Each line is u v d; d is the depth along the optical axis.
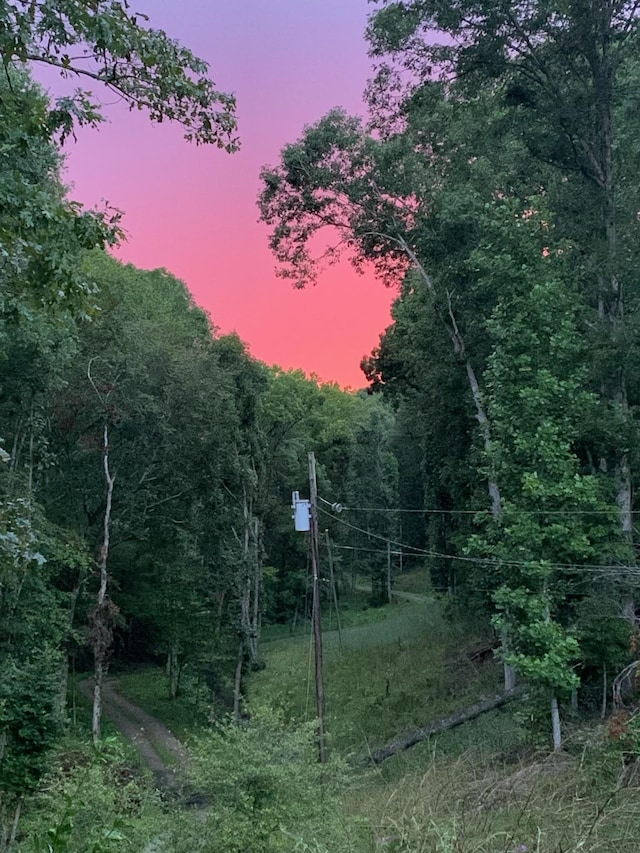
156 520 29.41
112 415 24.88
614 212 17.92
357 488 58.94
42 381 21.28
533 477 14.51
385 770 15.62
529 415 15.37
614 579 15.32
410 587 59.25
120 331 26.20
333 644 38.16
